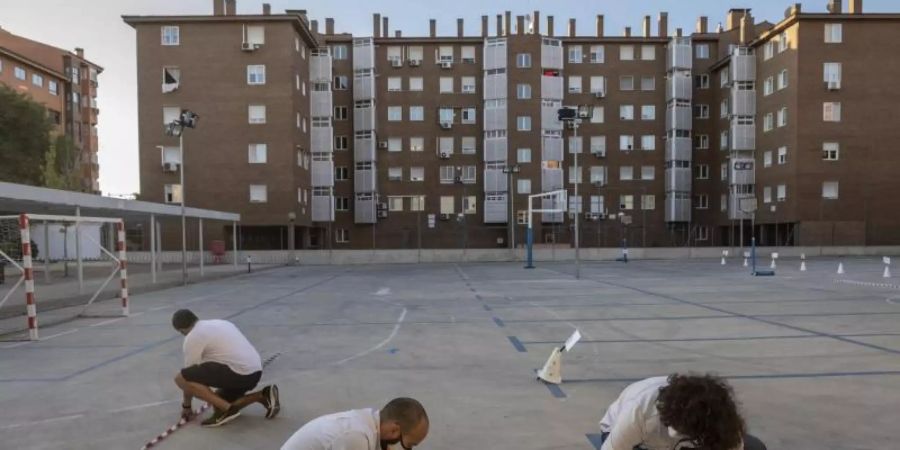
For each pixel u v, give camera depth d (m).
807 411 5.59
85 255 32.44
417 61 53.81
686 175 53.25
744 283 19.95
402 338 9.95
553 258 39.53
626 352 8.56
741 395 6.14
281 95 42.91
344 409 5.90
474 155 53.97
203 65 42.88
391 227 53.78
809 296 15.62
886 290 17.16
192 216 25.86
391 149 53.97
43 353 9.09
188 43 42.91
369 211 52.75
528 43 52.53
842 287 18.17
